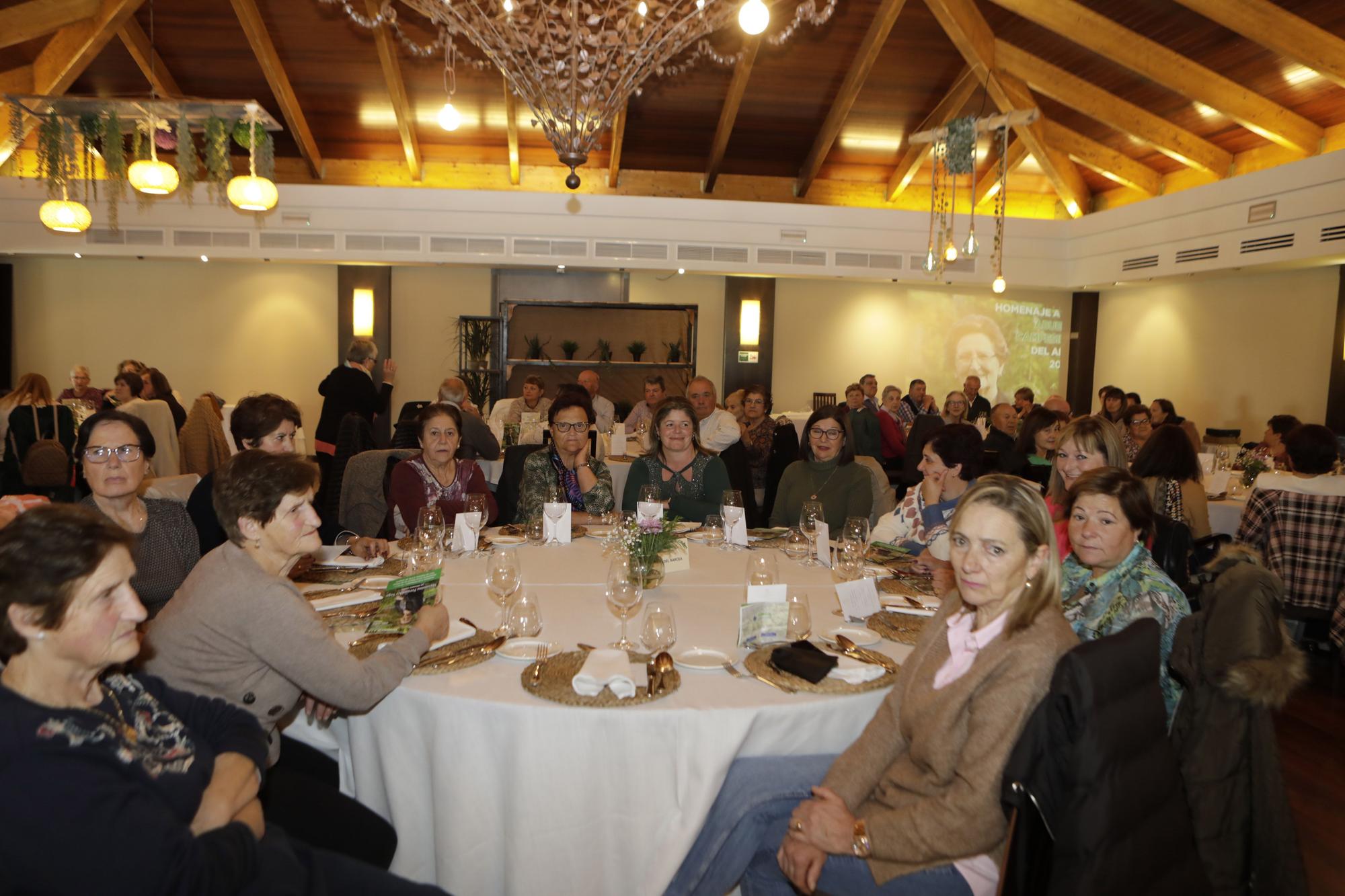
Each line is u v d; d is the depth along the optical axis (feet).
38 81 24.81
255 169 19.15
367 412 19.76
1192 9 20.72
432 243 28.86
